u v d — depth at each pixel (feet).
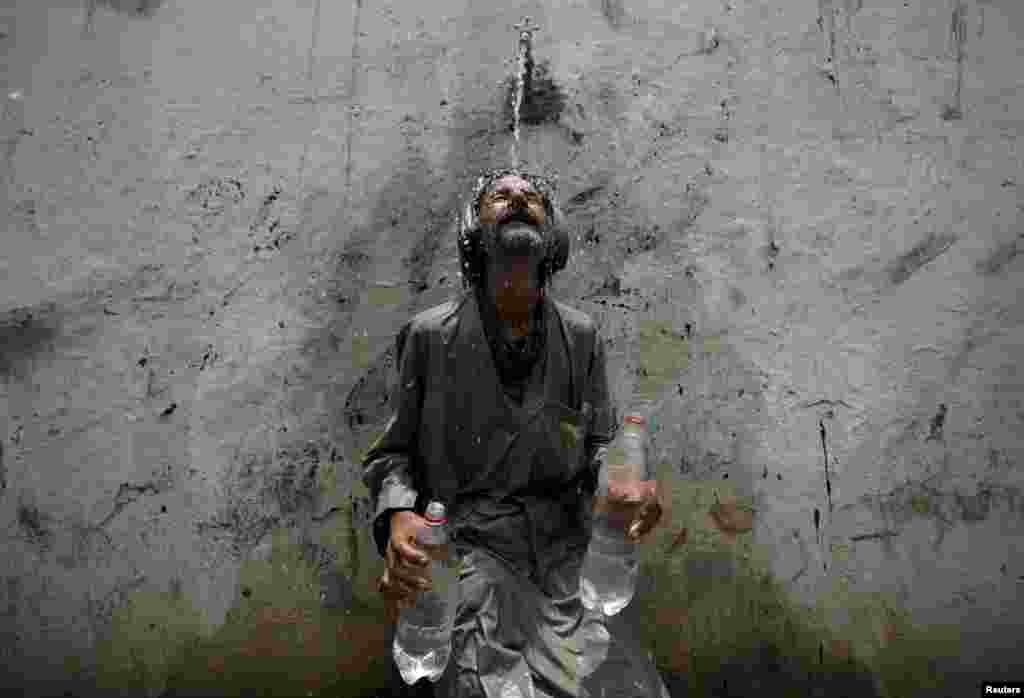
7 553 9.62
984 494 9.93
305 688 9.44
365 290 10.00
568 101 10.30
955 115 10.40
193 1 10.34
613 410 8.82
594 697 7.39
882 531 9.84
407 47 10.33
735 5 10.46
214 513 9.67
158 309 9.93
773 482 9.87
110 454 9.73
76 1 10.30
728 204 10.23
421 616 7.30
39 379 9.82
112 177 10.09
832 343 10.07
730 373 10.00
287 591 9.58
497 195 8.00
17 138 10.12
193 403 9.81
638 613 9.62
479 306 8.14
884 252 10.21
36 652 9.50
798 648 9.62
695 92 10.37
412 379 8.15
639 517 7.72
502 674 7.28
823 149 10.34
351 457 9.77
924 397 10.04
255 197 10.09
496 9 10.41
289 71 10.28
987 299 10.18
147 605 9.55
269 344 9.91
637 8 10.46
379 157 10.17
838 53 10.45
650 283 10.09
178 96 10.21
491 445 8.10
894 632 9.68
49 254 9.98
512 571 7.93
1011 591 9.79
